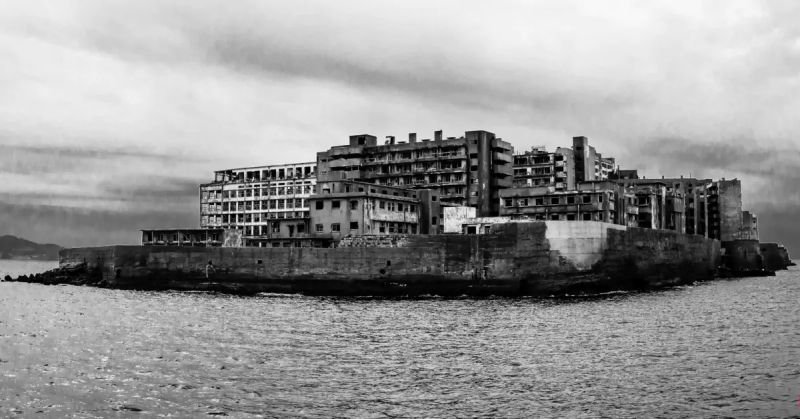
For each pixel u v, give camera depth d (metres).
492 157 167.62
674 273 148.62
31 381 46.53
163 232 150.50
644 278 132.12
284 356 56.56
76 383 46.16
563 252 111.44
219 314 86.38
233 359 55.06
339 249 116.12
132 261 132.62
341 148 175.25
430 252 112.88
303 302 104.12
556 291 110.81
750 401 41.75
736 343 62.22
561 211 147.75
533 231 110.31
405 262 113.69
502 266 110.69
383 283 114.12
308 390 44.88
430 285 112.62
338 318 81.94
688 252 159.50
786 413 39.28
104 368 51.00
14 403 41.16
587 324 75.50
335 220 130.12
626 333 68.56
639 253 130.12
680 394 43.44
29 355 56.03
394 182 170.75
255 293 120.88
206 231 147.12
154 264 130.38
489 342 63.53
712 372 49.56
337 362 54.06
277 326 74.50
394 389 45.19
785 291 127.88
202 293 122.25
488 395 43.62
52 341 63.50
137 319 80.69
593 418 38.62
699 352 57.62
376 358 55.78
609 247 118.56
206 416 38.94
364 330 71.50
